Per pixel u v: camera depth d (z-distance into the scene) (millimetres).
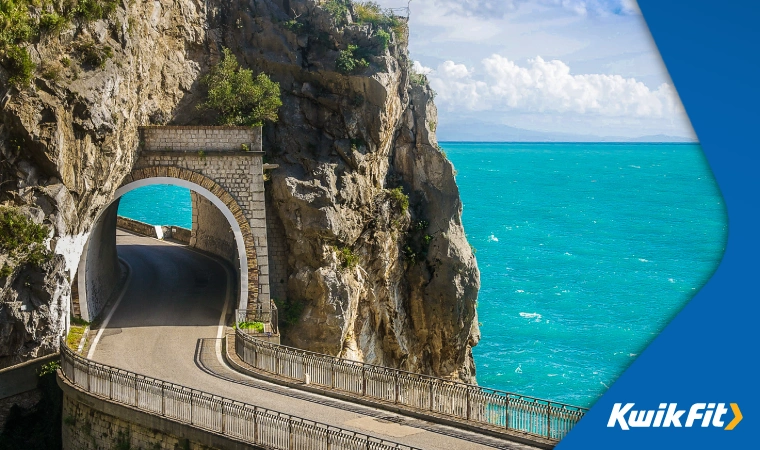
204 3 49625
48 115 35281
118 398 30625
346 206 48656
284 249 48094
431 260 52438
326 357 32750
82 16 37562
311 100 50125
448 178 53031
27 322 35594
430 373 53625
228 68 48750
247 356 36188
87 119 36969
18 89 34188
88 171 38000
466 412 28625
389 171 52969
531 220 144000
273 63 50156
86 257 41031
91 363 31719
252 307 44500
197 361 36594
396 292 51688
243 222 44531
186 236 68188
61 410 34875
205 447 27438
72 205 37312
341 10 51156
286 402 30812
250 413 26719
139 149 43875
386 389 30781
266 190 48094
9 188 35219
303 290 47219
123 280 52156
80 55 37500
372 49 50281
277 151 48906
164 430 28594
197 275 53688
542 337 83875
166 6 46781
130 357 36875
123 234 72312
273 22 50719
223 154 44312
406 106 52750
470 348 56312
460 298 52625
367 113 49781
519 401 27688
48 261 35938
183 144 44156
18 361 35719
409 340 52781
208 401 27812
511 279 105688
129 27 40719
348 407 30328
